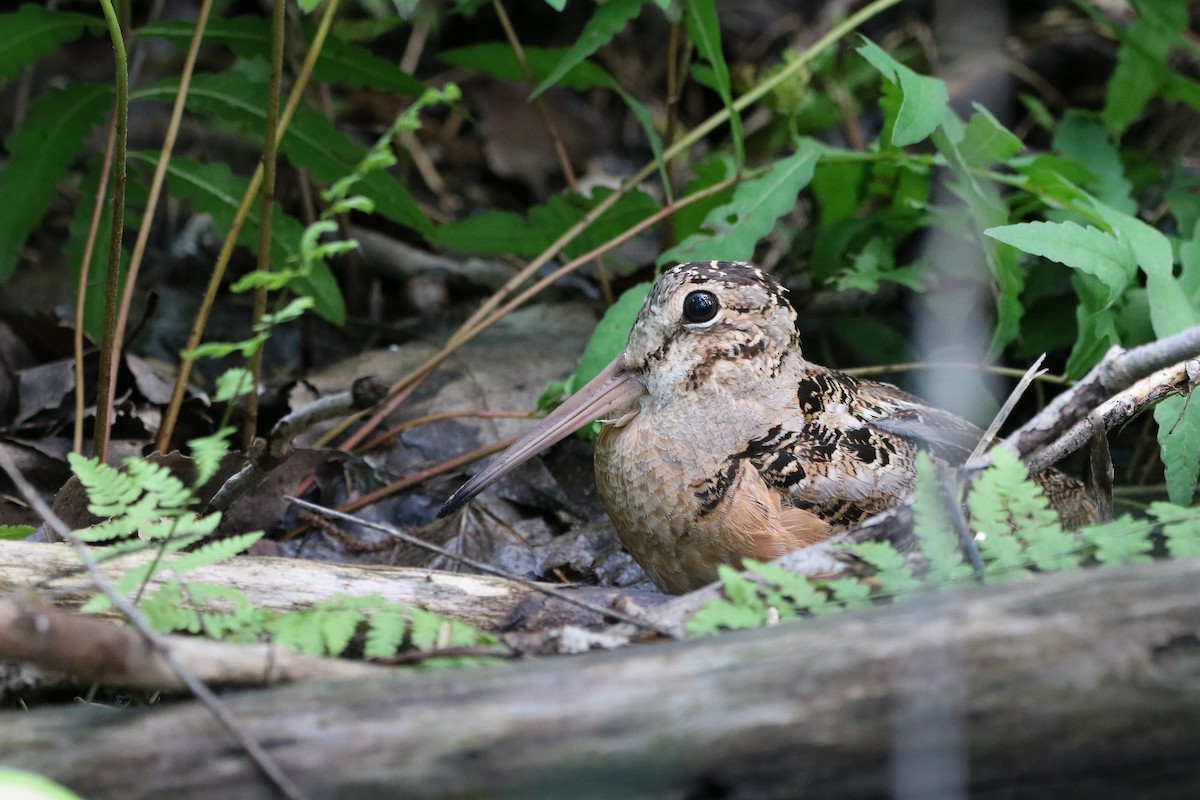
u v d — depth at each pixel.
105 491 5.66
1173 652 4.57
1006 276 8.85
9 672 5.64
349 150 9.38
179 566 5.56
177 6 14.18
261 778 4.55
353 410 7.53
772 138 12.91
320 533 8.73
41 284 11.45
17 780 4.00
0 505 8.04
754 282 7.70
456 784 4.55
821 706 4.57
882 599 5.72
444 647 5.41
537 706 4.63
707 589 5.92
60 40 9.16
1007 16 14.88
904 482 7.45
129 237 11.05
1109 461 6.88
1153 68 10.87
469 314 11.30
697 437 7.55
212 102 9.20
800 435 7.55
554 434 7.82
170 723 4.69
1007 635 4.62
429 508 9.10
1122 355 6.67
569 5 14.82
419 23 13.91
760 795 4.57
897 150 9.33
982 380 9.63
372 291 11.87
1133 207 10.28
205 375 10.64
